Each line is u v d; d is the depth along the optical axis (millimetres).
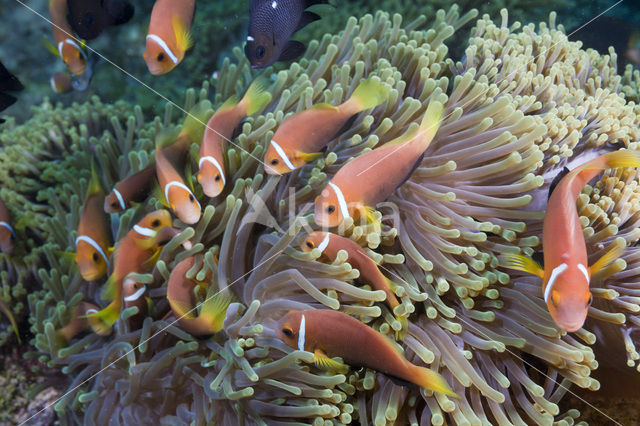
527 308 421
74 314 461
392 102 455
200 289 419
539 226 435
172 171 406
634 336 431
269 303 418
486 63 486
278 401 420
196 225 435
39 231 553
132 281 425
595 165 368
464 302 413
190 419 425
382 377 422
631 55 751
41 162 611
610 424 456
